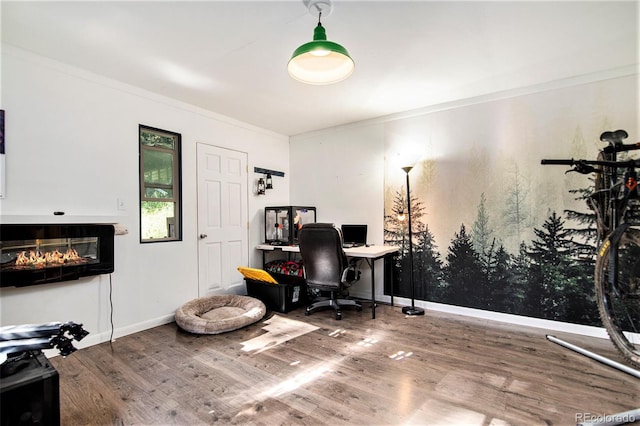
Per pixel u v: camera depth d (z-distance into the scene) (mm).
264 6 1878
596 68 2752
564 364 2264
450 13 1971
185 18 1997
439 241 3656
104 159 2816
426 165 3738
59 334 1528
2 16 1945
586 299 2848
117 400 1866
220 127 3912
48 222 2396
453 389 1944
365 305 3908
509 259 3232
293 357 2426
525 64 2670
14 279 2215
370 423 1637
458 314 3521
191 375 2156
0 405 1240
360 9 1915
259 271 3609
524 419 1646
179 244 3410
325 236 3203
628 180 1948
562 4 1895
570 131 2938
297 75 1972
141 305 3055
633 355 1923
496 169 3305
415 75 2867
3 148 2260
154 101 3213
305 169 4828
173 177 3424
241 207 4172
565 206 2949
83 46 2328
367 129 4199
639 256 2334
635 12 1970
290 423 1644
